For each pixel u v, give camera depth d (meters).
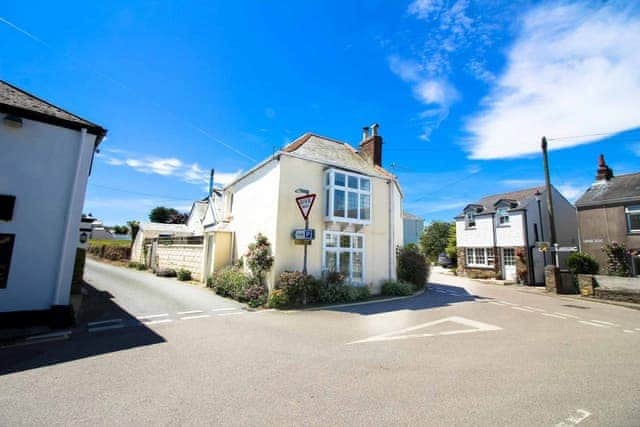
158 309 8.70
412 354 5.42
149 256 22.00
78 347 5.45
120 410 3.35
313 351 5.48
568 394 3.95
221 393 3.80
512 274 20.33
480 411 3.46
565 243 21.67
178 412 3.33
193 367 4.62
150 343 5.73
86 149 7.69
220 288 11.54
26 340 5.78
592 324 8.41
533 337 6.80
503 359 5.24
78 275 11.23
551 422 3.27
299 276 10.20
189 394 3.76
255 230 12.41
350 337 6.46
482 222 22.31
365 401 3.66
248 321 7.70
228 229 15.08
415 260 15.71
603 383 4.32
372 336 6.57
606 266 16.38
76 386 3.93
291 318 8.23
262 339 6.15
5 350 5.25
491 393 3.93
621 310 10.88
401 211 20.89
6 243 6.65
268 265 10.77
